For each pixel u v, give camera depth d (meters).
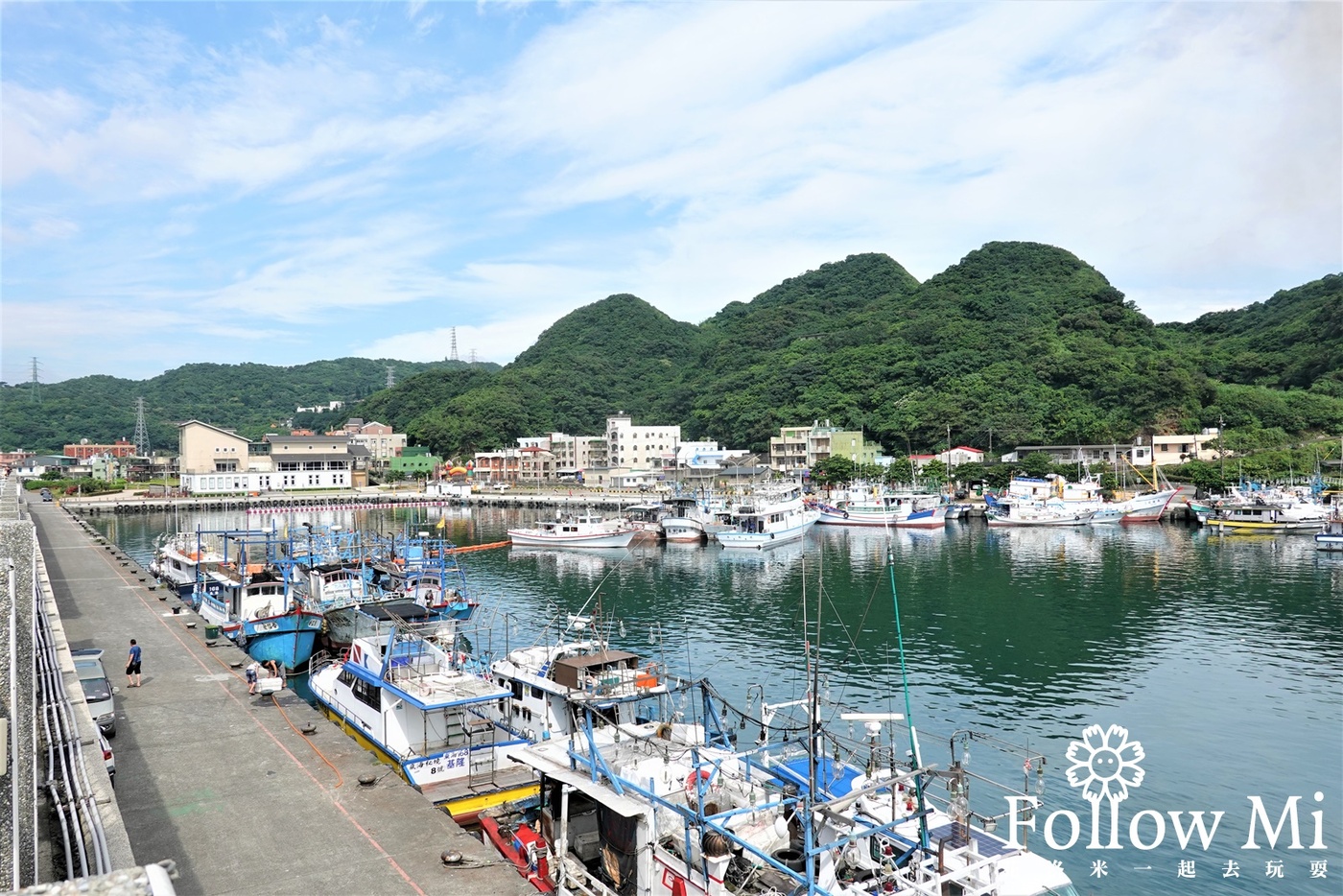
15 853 11.66
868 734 24.02
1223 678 44.59
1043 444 158.62
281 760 26.11
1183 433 153.38
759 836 18.67
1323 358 168.38
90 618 47.59
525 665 32.81
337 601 47.78
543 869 21.08
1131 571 78.31
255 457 199.50
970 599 66.38
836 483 153.00
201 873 19.33
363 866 19.66
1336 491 119.12
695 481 165.38
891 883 17.44
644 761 20.77
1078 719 38.62
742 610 63.59
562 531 102.19
